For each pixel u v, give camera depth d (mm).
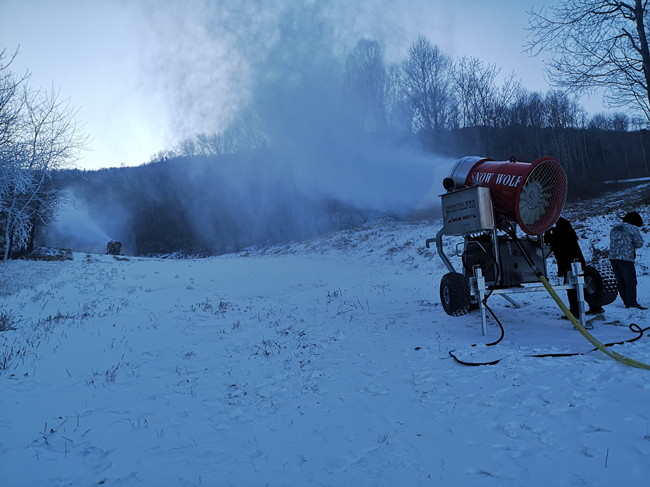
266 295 13680
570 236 7223
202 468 3412
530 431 3354
